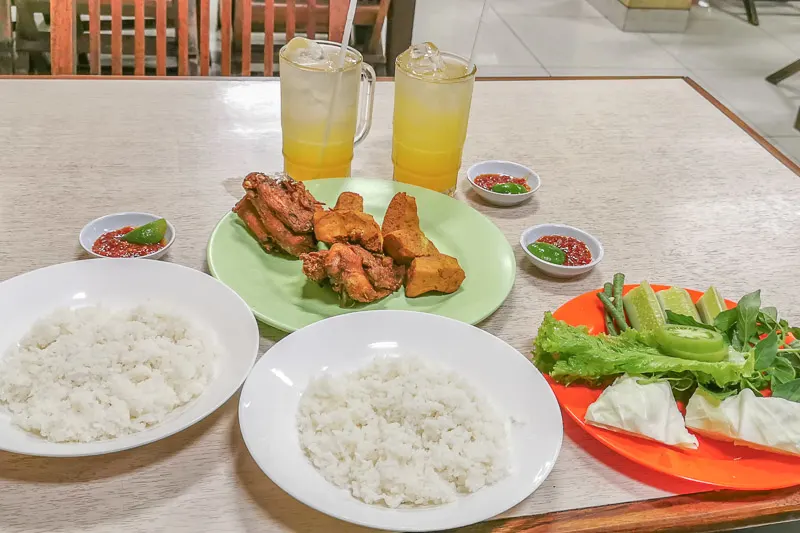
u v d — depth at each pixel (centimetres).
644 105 198
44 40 296
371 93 144
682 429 91
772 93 437
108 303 104
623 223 145
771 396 97
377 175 153
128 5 309
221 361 96
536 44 480
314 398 91
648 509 87
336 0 224
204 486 85
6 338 97
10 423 84
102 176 142
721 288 128
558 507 86
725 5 570
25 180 138
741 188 163
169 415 88
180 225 130
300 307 110
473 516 77
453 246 127
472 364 99
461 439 87
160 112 168
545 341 99
